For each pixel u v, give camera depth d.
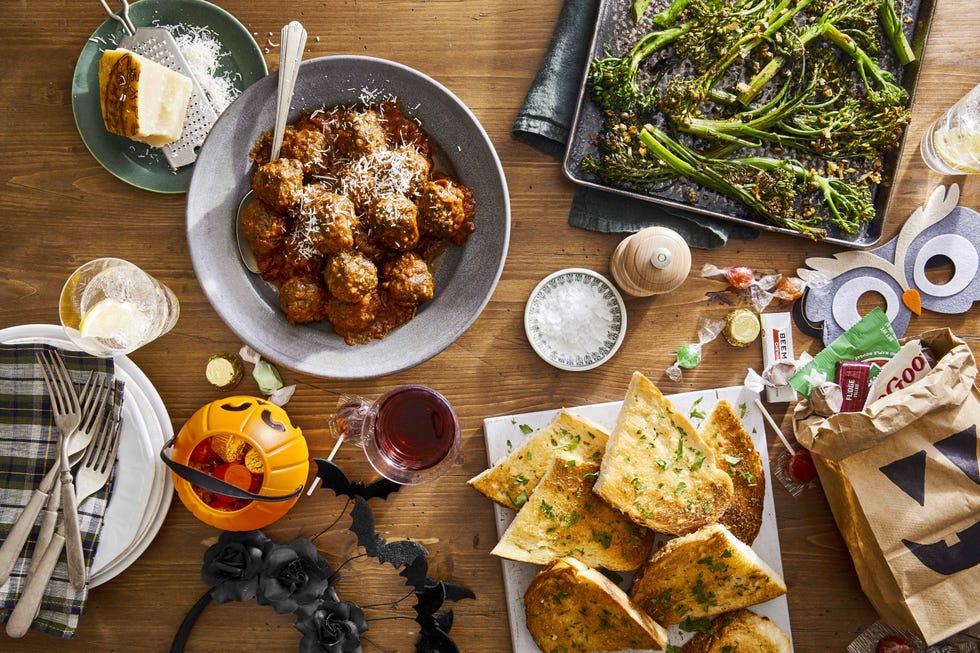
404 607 1.60
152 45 1.49
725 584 1.50
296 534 1.59
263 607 1.60
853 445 1.48
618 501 1.46
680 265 1.47
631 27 1.56
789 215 1.59
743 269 1.60
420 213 1.45
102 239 1.57
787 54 1.56
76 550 1.44
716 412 1.55
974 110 1.56
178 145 1.53
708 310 1.65
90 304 1.48
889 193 1.60
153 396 1.53
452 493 1.60
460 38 1.59
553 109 1.55
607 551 1.52
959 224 1.67
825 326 1.66
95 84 1.51
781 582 1.53
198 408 1.59
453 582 1.60
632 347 1.63
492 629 1.60
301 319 1.48
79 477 1.47
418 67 1.59
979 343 1.68
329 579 1.58
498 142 1.61
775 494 1.64
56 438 1.50
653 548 1.60
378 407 1.52
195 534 1.58
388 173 1.42
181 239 1.57
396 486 1.50
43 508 1.48
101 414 1.48
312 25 1.57
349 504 1.60
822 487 1.63
